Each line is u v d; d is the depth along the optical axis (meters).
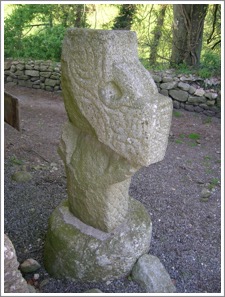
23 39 7.50
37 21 7.68
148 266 2.16
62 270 2.17
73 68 1.88
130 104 1.72
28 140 4.40
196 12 6.25
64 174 3.55
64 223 2.28
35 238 2.60
